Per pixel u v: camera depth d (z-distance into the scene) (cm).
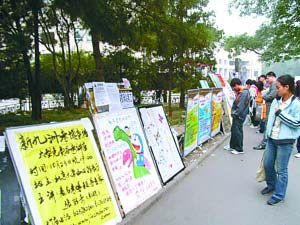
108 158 483
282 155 555
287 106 543
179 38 1617
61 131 408
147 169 580
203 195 596
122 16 1302
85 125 452
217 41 2438
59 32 2597
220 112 1228
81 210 400
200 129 977
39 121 1675
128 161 530
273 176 594
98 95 512
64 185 388
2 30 1588
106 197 446
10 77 2098
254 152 960
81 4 1088
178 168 707
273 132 565
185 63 1944
